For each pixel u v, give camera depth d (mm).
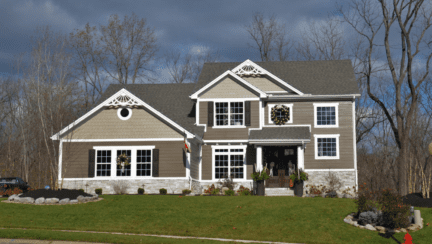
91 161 28312
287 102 31609
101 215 19375
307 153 30766
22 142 46594
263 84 32562
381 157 48812
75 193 22547
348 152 30531
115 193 27797
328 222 18484
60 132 28328
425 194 23906
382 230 17531
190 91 34781
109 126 28656
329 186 30062
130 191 27922
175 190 27766
